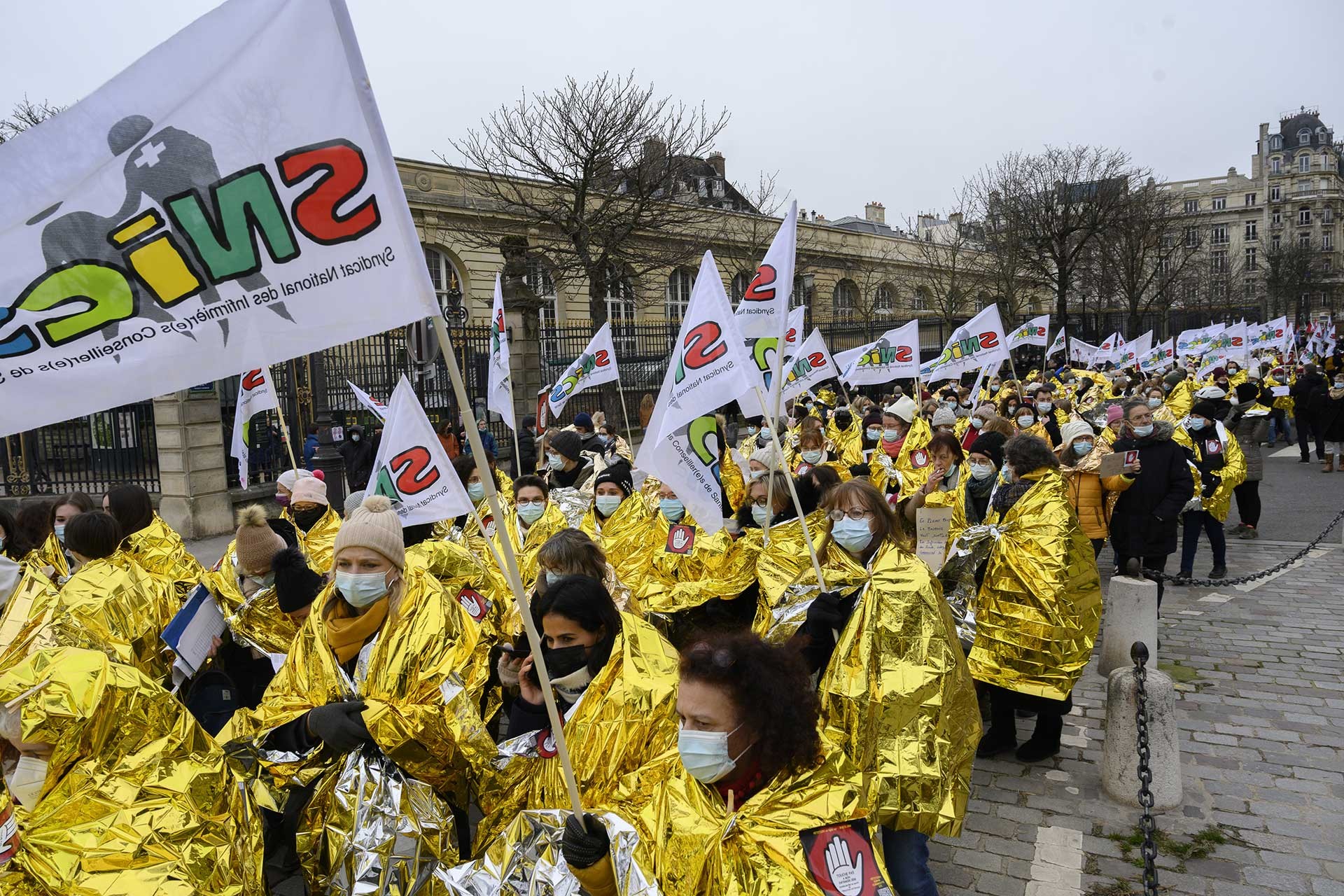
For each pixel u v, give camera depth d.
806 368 12.77
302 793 3.45
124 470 13.64
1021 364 33.16
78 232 2.26
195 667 3.86
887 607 3.12
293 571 3.71
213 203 2.37
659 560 5.47
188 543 12.66
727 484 7.10
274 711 3.37
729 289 29.98
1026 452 5.12
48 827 2.59
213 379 2.39
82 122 2.25
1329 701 5.92
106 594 4.14
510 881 2.60
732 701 2.22
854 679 3.06
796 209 4.73
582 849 2.43
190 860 2.63
